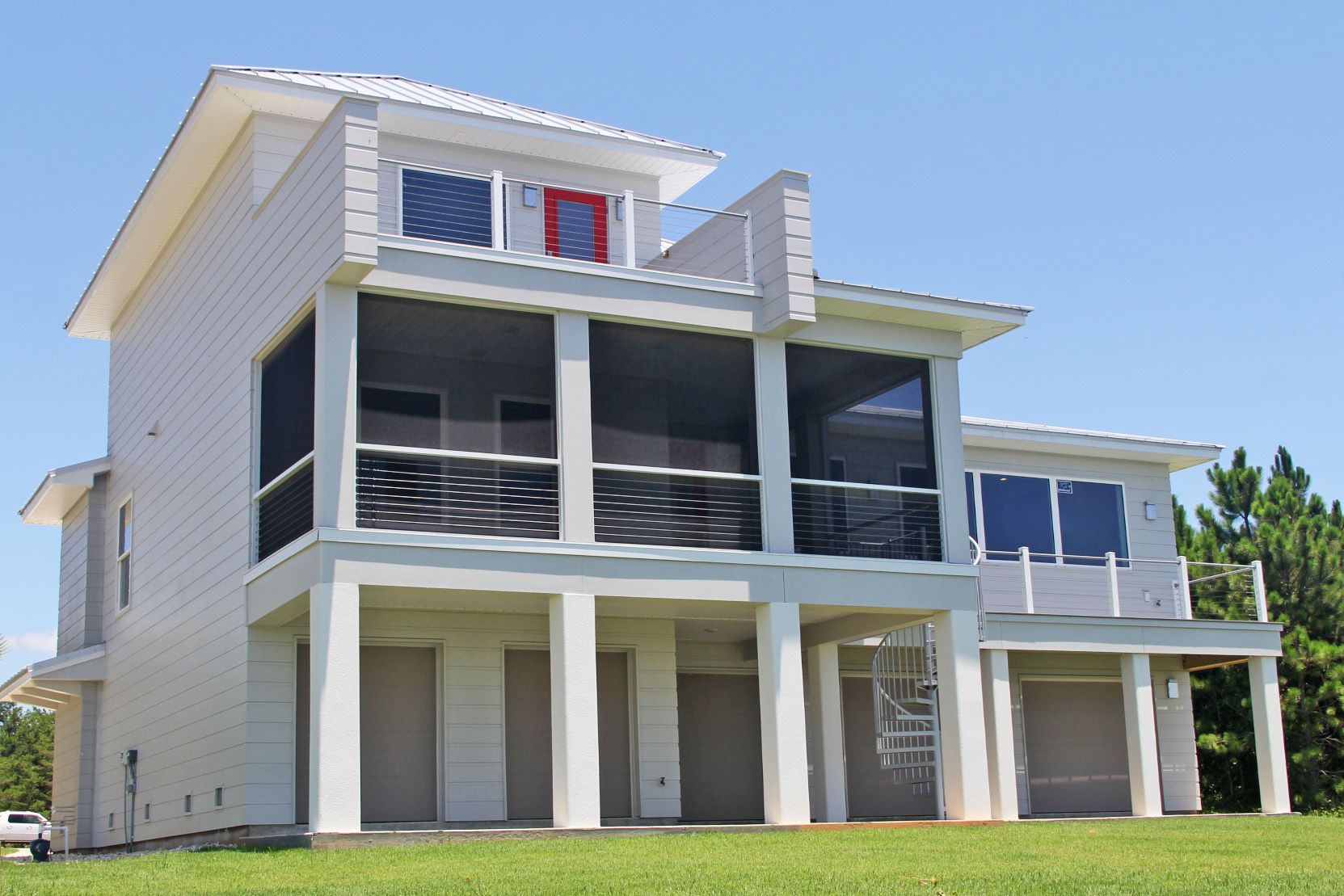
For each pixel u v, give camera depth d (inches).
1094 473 915.4
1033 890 351.3
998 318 655.8
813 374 643.5
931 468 656.4
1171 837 509.7
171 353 753.6
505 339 582.6
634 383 605.3
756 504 614.9
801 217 618.2
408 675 607.8
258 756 577.0
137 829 717.9
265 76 647.8
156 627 723.4
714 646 715.4
